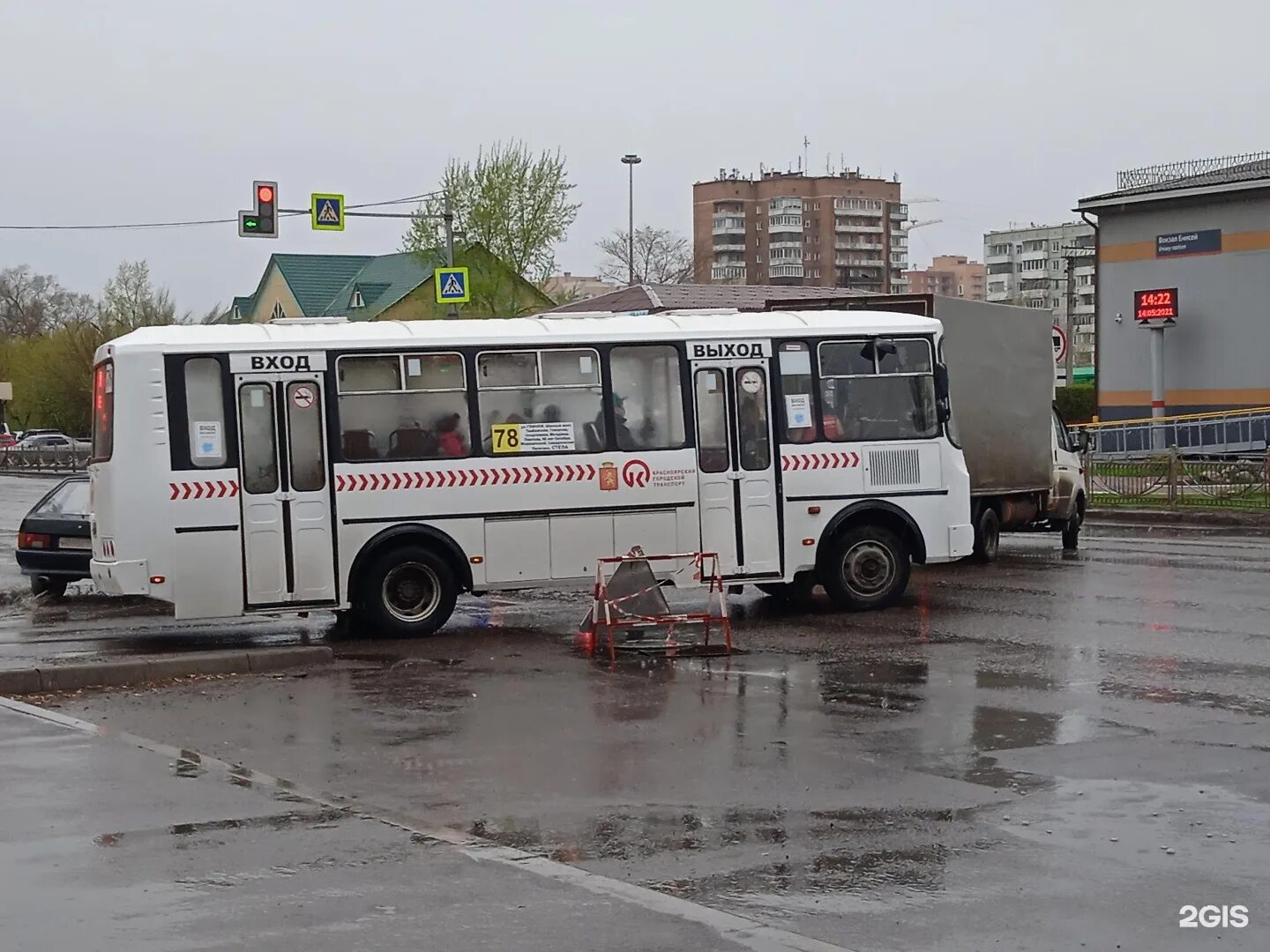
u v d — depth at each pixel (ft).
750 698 38.68
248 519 49.80
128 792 28.68
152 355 49.37
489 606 61.41
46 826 26.27
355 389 50.93
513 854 24.43
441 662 45.78
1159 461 111.24
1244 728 34.19
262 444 50.06
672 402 53.88
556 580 52.60
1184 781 29.25
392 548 51.26
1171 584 62.54
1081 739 33.19
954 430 64.59
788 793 28.53
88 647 51.88
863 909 21.59
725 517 54.13
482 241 174.09
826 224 473.26
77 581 73.05
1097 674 41.47
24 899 22.13
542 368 52.60
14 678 40.55
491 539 52.01
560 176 176.65
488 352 52.11
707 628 47.01
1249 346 166.91
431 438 51.55
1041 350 74.79
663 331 53.93
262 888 22.65
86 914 21.43
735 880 23.04
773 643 48.52
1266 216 165.37
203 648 50.96
